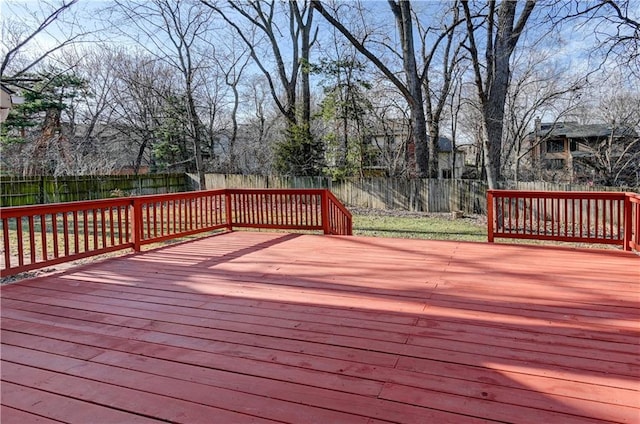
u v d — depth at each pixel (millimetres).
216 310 3076
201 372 2135
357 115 15430
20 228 3986
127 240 5195
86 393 1958
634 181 16344
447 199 13797
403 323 2723
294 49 18078
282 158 17328
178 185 17609
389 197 14680
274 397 1877
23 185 11633
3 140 14680
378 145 17406
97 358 2322
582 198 5000
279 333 2611
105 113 20891
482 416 1695
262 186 16734
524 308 2959
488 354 2250
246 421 1704
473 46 9891
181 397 1901
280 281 3809
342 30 12570
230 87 22594
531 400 1805
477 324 2678
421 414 1717
